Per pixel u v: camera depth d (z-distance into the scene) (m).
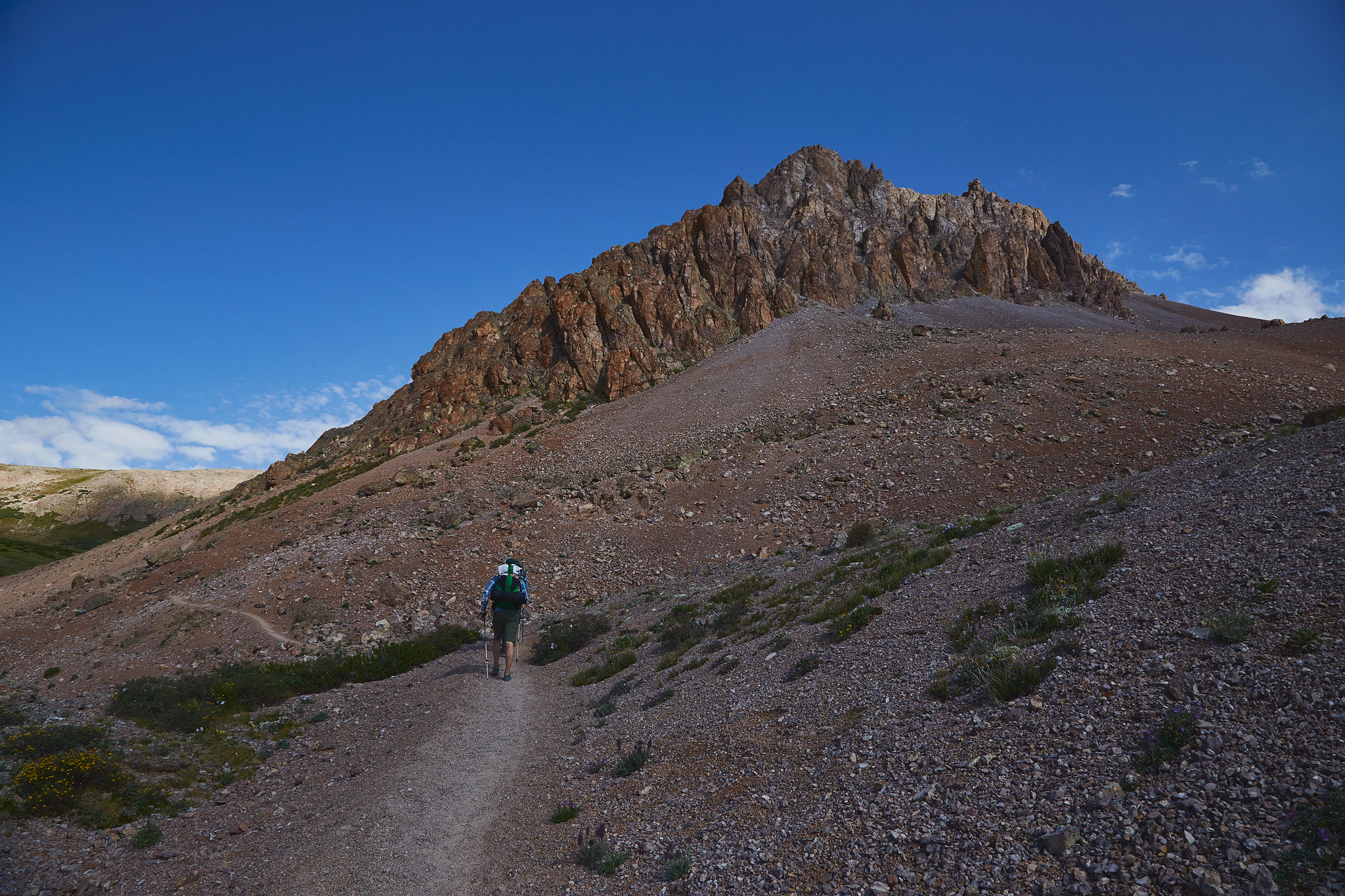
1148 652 6.41
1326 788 4.10
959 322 88.81
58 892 7.56
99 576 48.19
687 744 8.62
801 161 117.56
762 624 14.37
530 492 43.06
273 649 24.41
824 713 8.02
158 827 9.32
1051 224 117.00
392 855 7.23
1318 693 4.91
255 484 72.12
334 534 39.72
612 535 35.94
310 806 9.43
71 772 9.89
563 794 8.27
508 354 78.81
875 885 4.78
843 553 21.84
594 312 78.44
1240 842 4.02
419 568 32.03
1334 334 66.38
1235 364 45.88
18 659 28.02
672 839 6.36
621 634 19.42
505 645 16.08
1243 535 8.28
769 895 5.08
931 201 115.06
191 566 39.06
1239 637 6.00
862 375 60.41
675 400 64.19
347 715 14.93
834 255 96.62
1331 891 3.48
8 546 116.94
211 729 13.89
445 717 12.41
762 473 39.97
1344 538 7.11
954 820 5.15
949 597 10.57
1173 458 31.48
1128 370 44.56
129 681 21.28
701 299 86.19
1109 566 8.95
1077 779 5.09
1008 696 6.67
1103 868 4.21
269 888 6.86
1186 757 4.84
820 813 5.93
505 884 6.39
